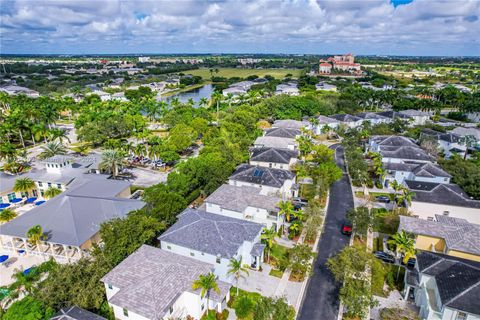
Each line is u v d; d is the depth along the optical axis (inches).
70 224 1892.2
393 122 4813.0
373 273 1627.7
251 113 4810.5
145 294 1274.6
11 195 2583.7
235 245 1633.9
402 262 1828.2
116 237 1642.5
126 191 2566.4
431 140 3772.1
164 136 4520.2
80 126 4360.2
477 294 1273.4
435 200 2267.5
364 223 2001.7
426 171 2755.9
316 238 2096.5
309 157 3420.3
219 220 1827.0
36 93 7352.4
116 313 1339.8
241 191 2231.8
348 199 2664.9
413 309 1497.3
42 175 2760.8
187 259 1515.7
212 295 1414.9
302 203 2504.9
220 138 3376.0
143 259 1482.5
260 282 1670.8
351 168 3053.6
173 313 1322.6
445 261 1492.4
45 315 1272.1
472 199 2358.5
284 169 2797.7
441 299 1302.9
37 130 3885.3
